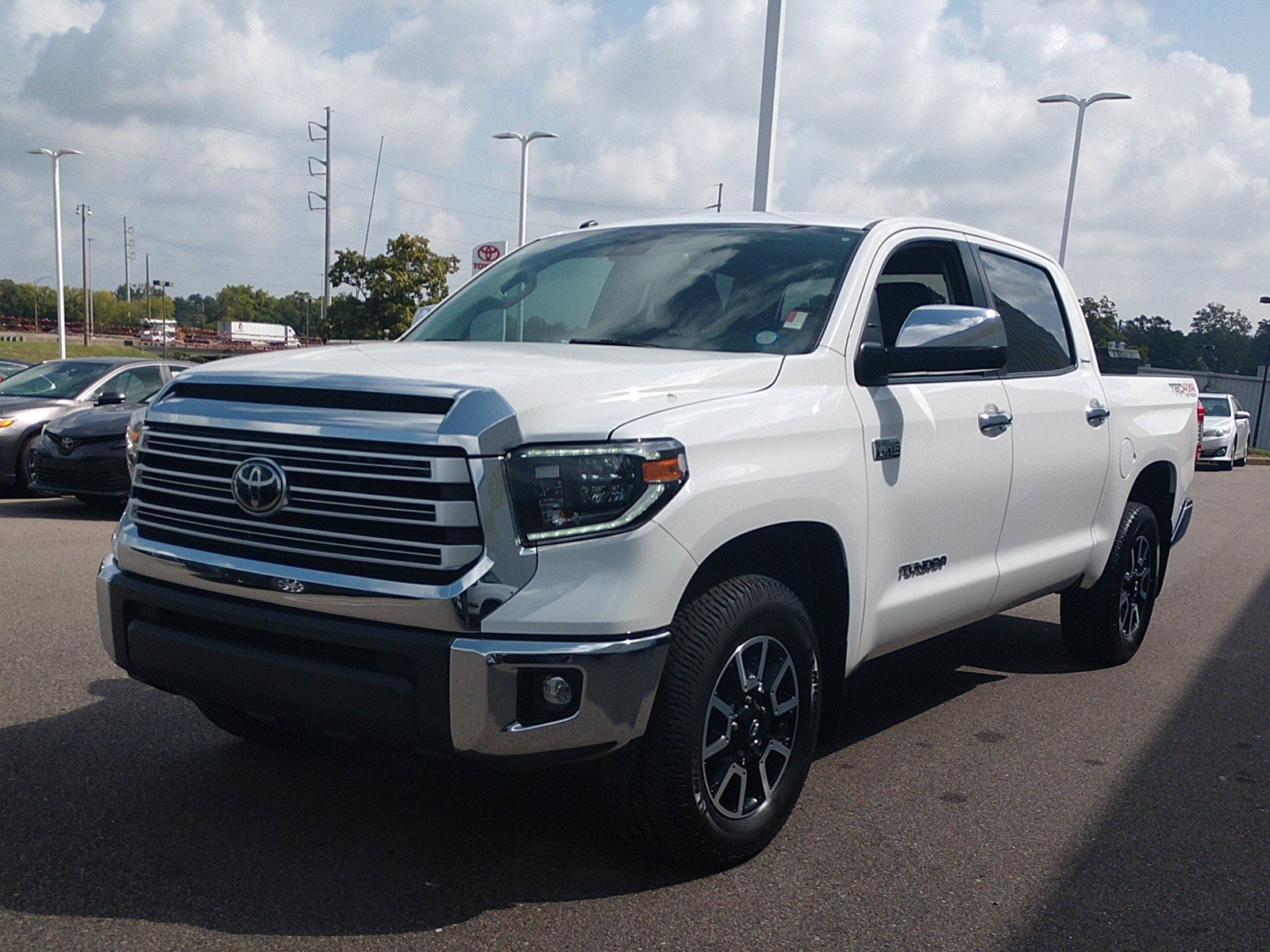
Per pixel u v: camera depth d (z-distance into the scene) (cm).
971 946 296
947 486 407
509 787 395
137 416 344
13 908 296
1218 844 369
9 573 729
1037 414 466
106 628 339
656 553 289
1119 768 440
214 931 288
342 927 294
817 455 342
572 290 428
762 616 324
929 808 392
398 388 289
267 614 300
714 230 438
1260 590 866
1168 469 607
